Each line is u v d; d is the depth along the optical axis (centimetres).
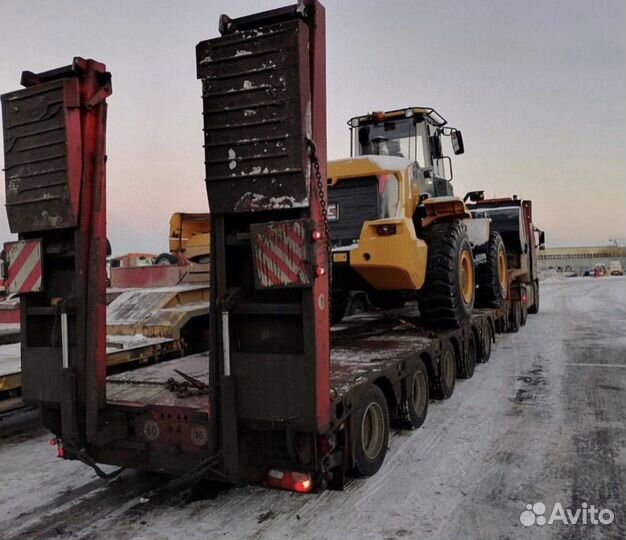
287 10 274
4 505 350
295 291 280
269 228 274
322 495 355
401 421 471
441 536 302
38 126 329
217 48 286
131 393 357
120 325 636
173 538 304
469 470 394
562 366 770
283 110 270
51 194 326
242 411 288
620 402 571
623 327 1203
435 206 641
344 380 362
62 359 327
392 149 763
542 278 4741
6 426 538
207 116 288
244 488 368
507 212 1180
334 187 615
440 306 626
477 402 582
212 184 288
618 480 373
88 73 329
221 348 291
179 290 697
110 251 453
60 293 344
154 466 326
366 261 535
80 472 406
